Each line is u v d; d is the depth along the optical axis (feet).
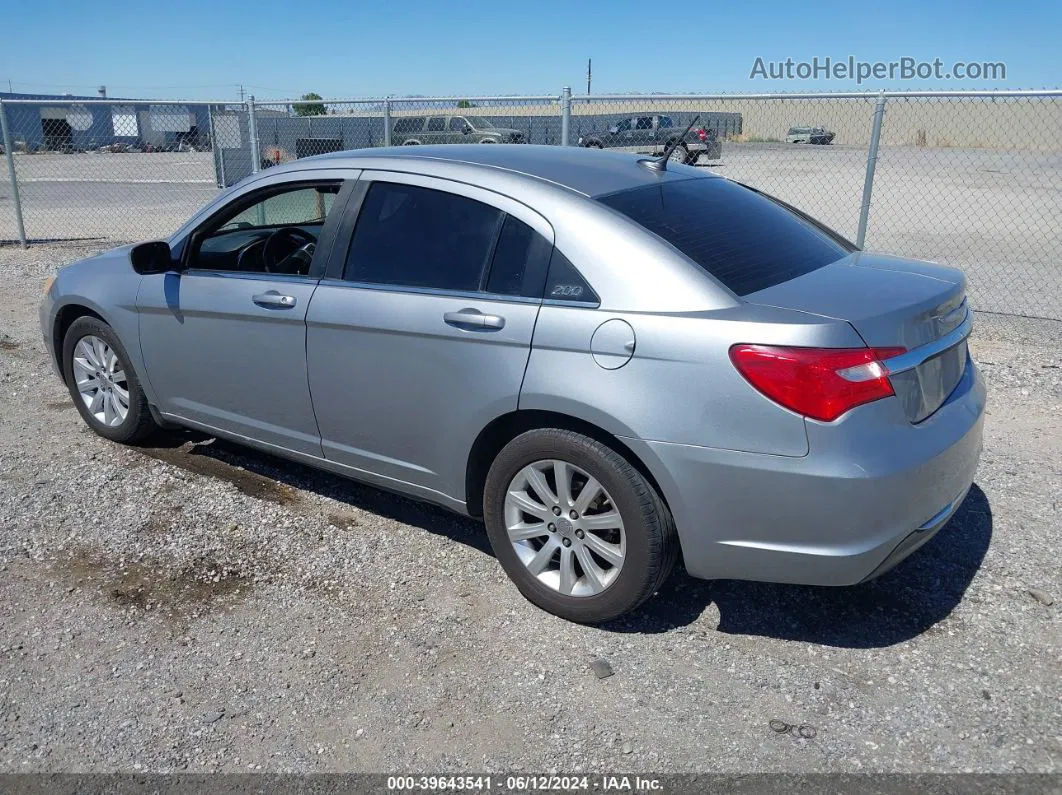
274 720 9.66
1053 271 35.88
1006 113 75.51
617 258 10.57
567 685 10.20
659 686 10.17
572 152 13.48
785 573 9.99
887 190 62.08
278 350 13.41
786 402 9.45
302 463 14.26
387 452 12.70
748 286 10.43
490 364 11.14
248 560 12.95
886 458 9.52
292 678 10.35
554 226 11.05
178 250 14.89
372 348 12.26
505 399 11.06
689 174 13.37
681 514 10.17
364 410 12.66
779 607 11.73
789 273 11.10
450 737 9.40
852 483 9.37
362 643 11.01
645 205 11.45
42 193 66.23
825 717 9.61
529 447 11.10
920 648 10.78
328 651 10.85
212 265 14.78
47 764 9.05
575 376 10.48
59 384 20.94
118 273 15.88
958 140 78.54
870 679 10.23
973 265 37.68
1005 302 30.07
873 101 26.37
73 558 12.96
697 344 9.83
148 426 16.46
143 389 15.90
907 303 10.14
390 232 12.46
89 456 16.57
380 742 9.34
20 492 15.01
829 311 9.76
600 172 12.23
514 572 11.75
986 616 11.39
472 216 11.78
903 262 12.35
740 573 10.25
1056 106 72.33
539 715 9.71
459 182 12.01
